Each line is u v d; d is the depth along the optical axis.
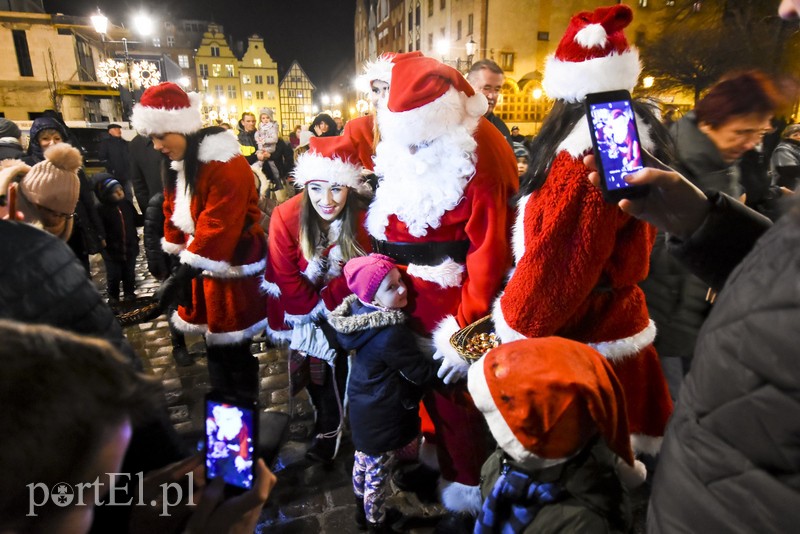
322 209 2.02
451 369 1.69
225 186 2.29
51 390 0.48
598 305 1.55
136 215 4.62
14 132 4.02
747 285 0.62
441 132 1.68
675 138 1.81
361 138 2.44
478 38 21.36
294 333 2.20
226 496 0.92
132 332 3.97
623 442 1.24
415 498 2.14
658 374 1.70
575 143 1.37
